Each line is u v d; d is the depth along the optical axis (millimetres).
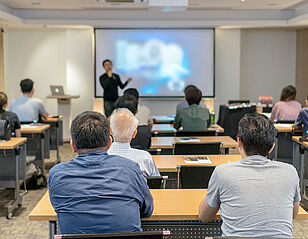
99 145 1949
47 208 2264
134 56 9539
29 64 9977
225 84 9773
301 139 4512
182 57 9586
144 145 3686
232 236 1642
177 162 3508
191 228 2266
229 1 8133
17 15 9039
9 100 10008
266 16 9344
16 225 4176
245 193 1824
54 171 1878
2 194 5219
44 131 5488
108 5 8469
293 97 6066
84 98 9602
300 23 8875
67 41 9461
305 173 4625
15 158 4504
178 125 5246
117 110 2732
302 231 3982
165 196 2459
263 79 10477
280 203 1810
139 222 1851
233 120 7926
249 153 1954
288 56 10430
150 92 9680
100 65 9516
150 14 9297
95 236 1645
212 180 1946
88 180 1820
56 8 8953
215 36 9648
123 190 1829
